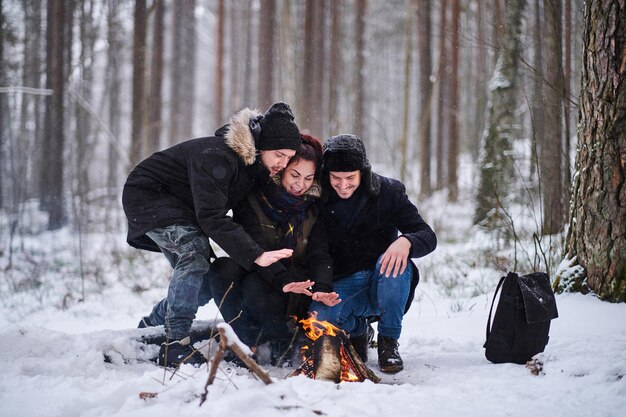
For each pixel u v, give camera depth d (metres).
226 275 4.25
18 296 8.71
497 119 13.01
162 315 4.52
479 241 11.25
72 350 3.98
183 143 4.21
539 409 2.97
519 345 3.86
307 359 3.83
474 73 28.83
